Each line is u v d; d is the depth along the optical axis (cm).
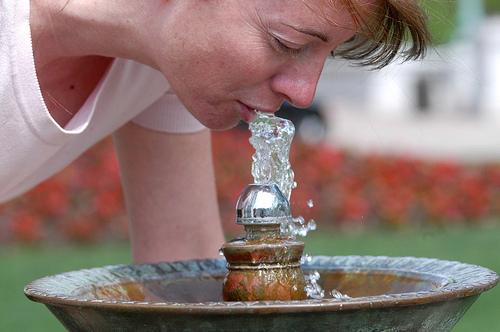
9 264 1622
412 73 5831
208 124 487
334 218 2086
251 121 479
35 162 561
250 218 436
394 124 5831
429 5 502
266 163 503
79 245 1906
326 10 415
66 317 397
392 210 2086
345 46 514
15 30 490
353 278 510
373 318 356
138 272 509
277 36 425
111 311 358
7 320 1238
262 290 421
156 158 657
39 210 1908
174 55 459
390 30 456
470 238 1884
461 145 4641
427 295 355
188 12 444
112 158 1997
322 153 2170
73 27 521
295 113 4341
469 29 5488
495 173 2302
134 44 500
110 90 576
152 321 358
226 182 1978
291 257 430
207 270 527
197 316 349
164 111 642
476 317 1242
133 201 671
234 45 435
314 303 340
